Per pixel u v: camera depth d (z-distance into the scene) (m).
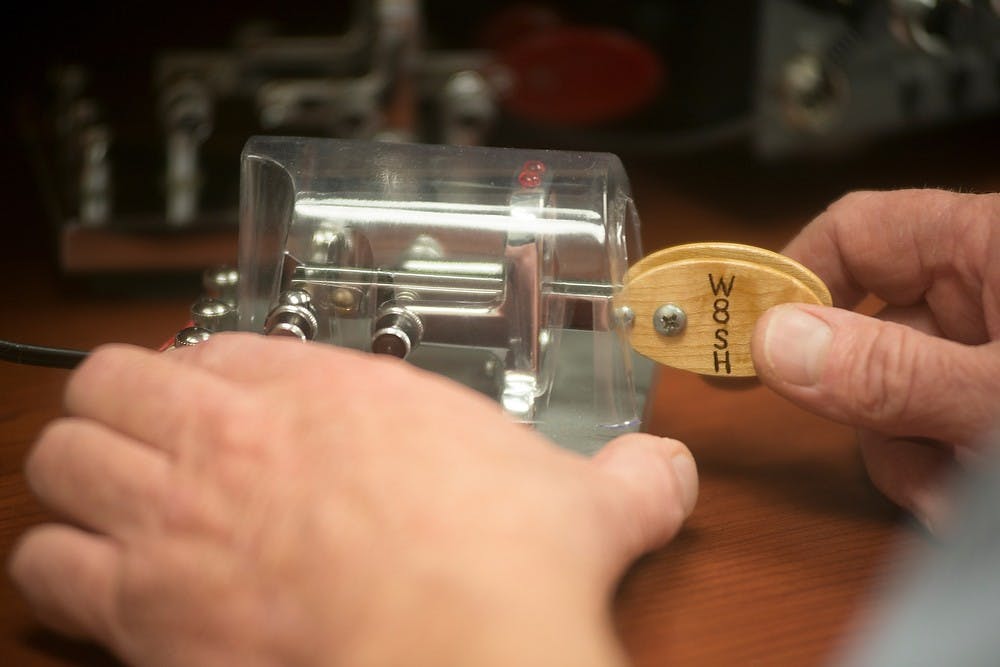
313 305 0.43
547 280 0.43
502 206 0.43
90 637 0.36
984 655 0.37
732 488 0.43
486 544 0.32
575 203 0.43
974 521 0.40
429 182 0.44
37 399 0.47
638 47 0.62
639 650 0.38
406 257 0.43
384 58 0.59
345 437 0.34
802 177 0.64
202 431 0.35
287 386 0.36
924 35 0.58
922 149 0.66
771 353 0.40
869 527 0.42
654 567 0.40
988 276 0.43
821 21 0.58
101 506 0.35
